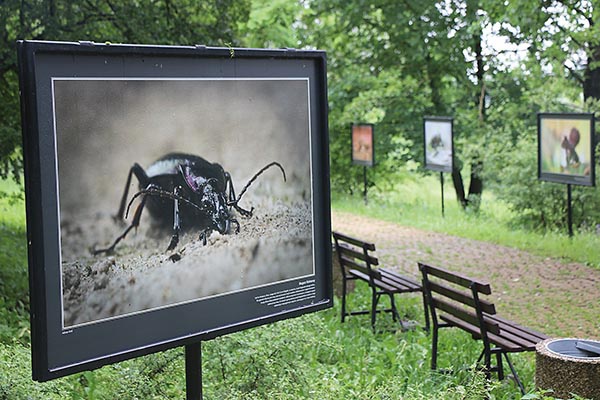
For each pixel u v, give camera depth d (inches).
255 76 171.8
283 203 179.6
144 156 155.1
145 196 155.6
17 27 477.1
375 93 941.2
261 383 226.5
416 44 843.4
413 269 514.9
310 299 186.2
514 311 398.3
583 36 679.7
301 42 982.4
